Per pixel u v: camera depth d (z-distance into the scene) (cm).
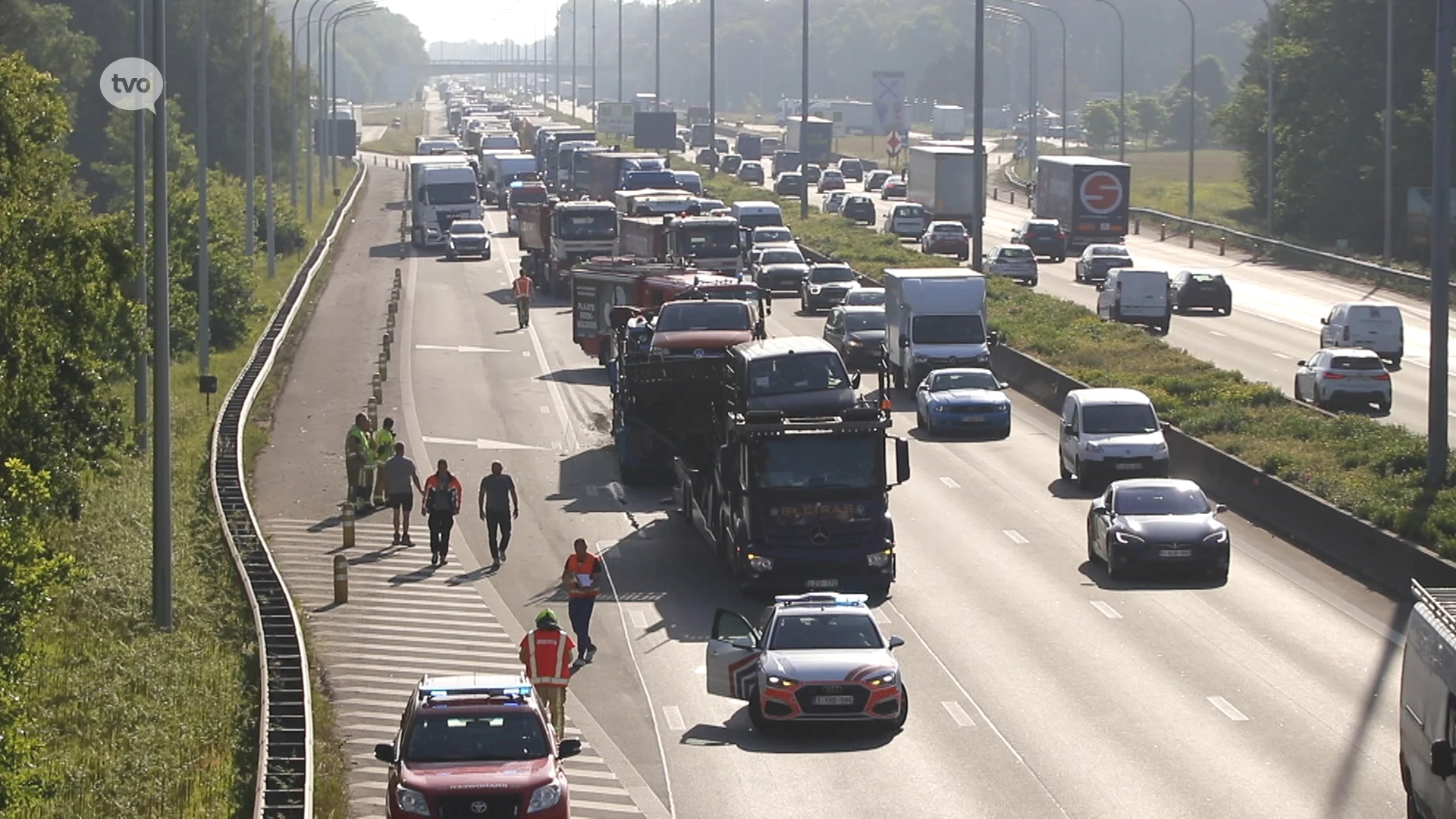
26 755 6681
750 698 8175
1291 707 8288
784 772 7525
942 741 7894
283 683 8525
